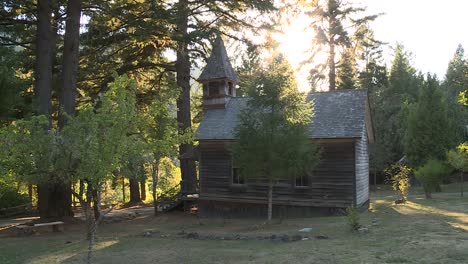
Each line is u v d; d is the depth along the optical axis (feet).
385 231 48.39
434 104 123.24
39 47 74.49
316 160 59.88
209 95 89.86
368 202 85.87
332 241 44.14
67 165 28.50
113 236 58.18
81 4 79.05
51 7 76.33
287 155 56.13
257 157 56.70
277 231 54.90
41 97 73.26
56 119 98.07
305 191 74.13
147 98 104.27
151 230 63.36
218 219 79.20
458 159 92.17
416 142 123.44
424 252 35.37
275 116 56.59
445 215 60.90
